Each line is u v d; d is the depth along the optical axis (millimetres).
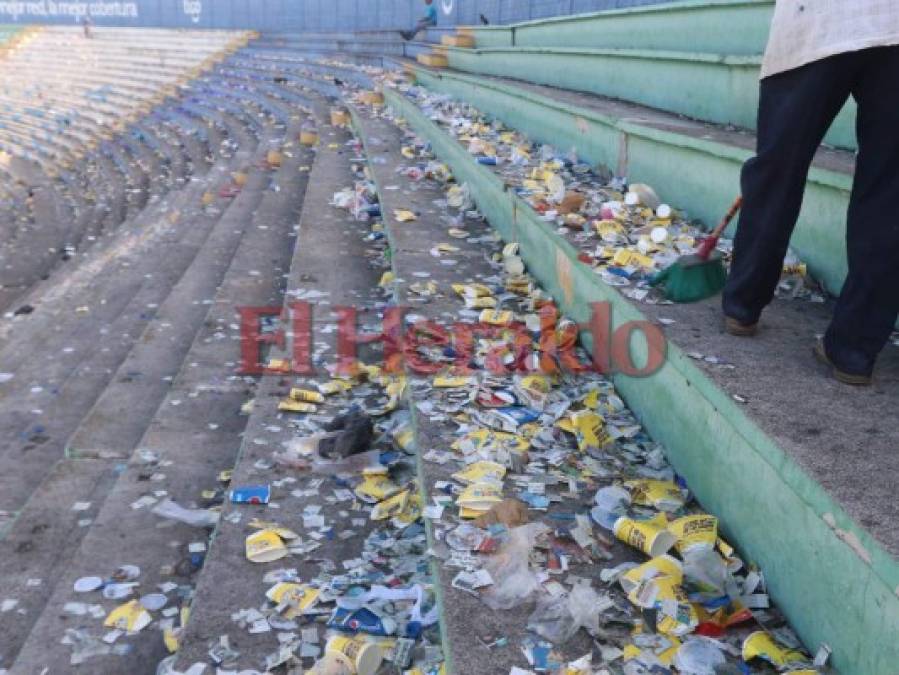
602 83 7312
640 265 3615
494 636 2043
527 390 3283
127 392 4863
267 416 3686
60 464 4086
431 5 17672
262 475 3209
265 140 14391
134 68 27625
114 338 6805
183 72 25719
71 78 28703
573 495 2650
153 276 8430
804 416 2264
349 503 3031
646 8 6867
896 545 1707
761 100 2582
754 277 2723
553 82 8742
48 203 18234
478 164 6008
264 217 8180
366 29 22109
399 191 6750
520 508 2521
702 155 4215
